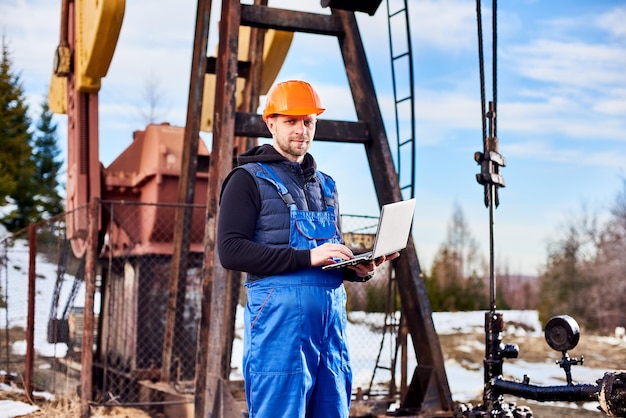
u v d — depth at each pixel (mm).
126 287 7520
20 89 33281
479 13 4039
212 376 4742
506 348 3826
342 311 2934
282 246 2863
